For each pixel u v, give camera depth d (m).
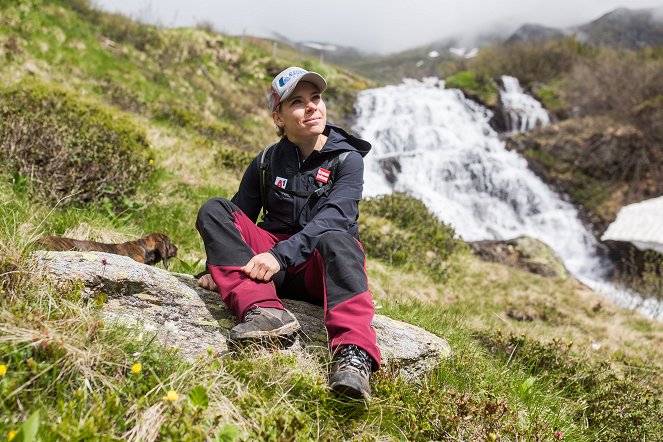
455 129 24.41
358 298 2.37
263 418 2.01
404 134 23.17
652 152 21.53
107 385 1.94
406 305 5.75
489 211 20.31
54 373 1.89
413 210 11.08
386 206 11.07
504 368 3.95
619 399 3.84
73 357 1.95
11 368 1.87
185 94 19.34
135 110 14.04
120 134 6.41
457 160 21.09
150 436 1.77
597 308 9.56
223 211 2.62
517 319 8.30
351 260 2.45
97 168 5.42
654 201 16.69
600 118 23.73
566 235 19.97
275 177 2.74
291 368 2.32
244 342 2.38
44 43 15.21
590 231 20.17
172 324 2.43
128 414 1.86
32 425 1.52
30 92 6.94
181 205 6.63
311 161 2.70
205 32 25.03
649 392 4.15
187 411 1.87
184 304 2.62
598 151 22.23
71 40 16.62
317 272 2.65
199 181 8.08
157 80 19.02
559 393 4.03
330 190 2.70
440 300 7.62
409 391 2.56
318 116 2.66
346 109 25.41
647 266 14.20
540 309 8.73
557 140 23.27
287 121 2.67
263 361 2.32
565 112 25.64
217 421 1.86
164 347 2.22
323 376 2.36
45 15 16.56
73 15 18.39
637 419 3.60
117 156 5.77
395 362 2.72
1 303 2.12
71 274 2.46
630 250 16.91
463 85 27.34
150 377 2.03
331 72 27.61
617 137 22.08
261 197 2.90
